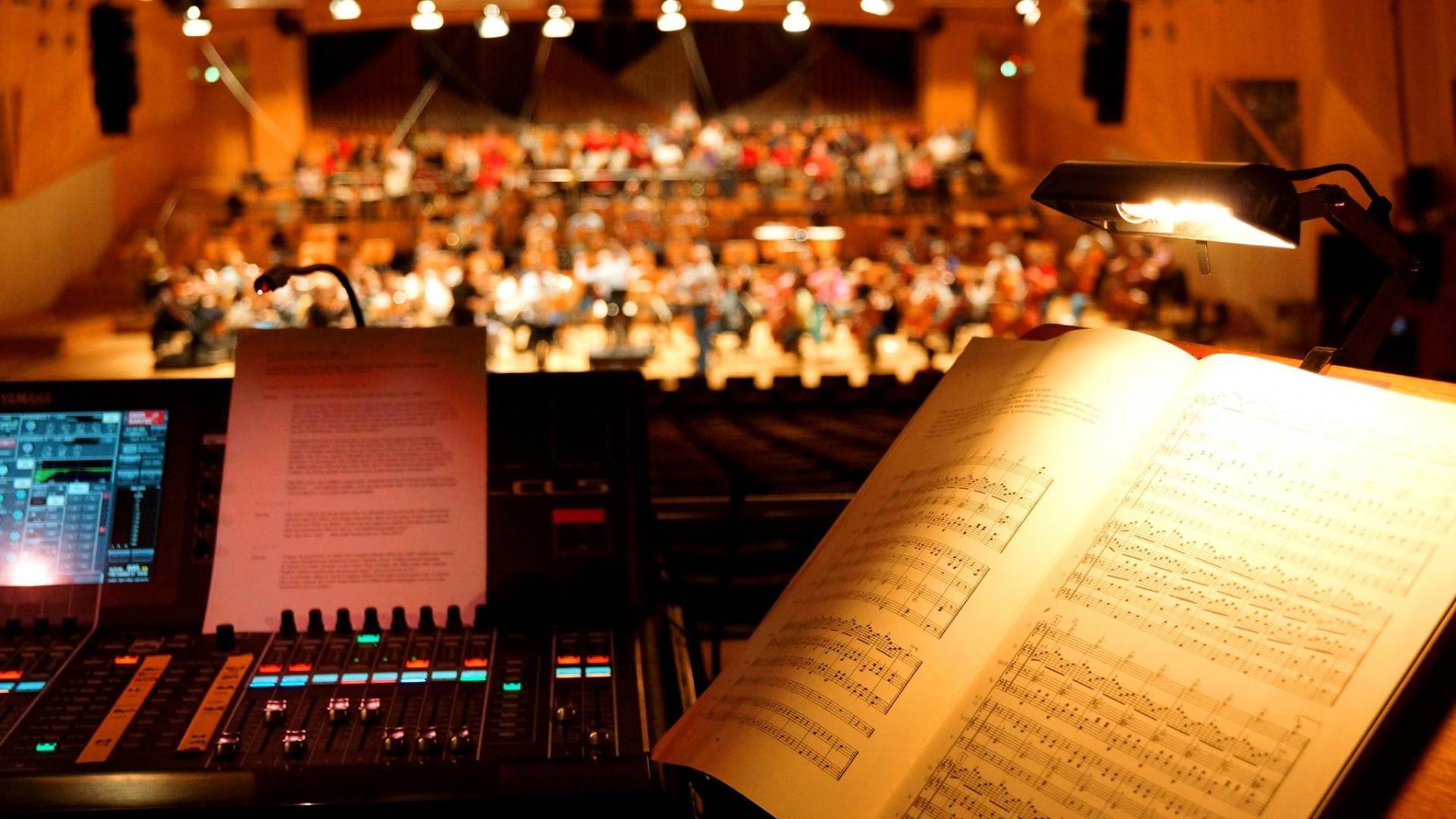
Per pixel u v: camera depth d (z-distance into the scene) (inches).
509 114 995.3
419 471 73.6
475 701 65.6
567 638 71.0
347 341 75.9
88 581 72.2
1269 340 565.3
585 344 657.6
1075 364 56.8
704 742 52.6
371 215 828.6
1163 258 665.6
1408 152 460.1
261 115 922.7
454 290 604.1
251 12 896.3
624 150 871.1
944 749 46.2
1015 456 54.6
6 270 671.1
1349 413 46.1
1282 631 42.4
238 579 71.6
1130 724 43.5
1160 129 681.6
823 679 51.1
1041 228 831.1
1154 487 48.9
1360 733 39.0
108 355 644.1
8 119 656.4
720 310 616.1
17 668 67.7
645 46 994.7
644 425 78.3
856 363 618.5
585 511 75.3
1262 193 48.2
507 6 916.0
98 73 436.1
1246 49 574.9
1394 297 52.7
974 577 51.3
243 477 73.1
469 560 72.5
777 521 147.9
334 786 59.0
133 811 57.5
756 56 1005.2
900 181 871.1
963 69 974.4
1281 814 39.0
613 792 59.4
